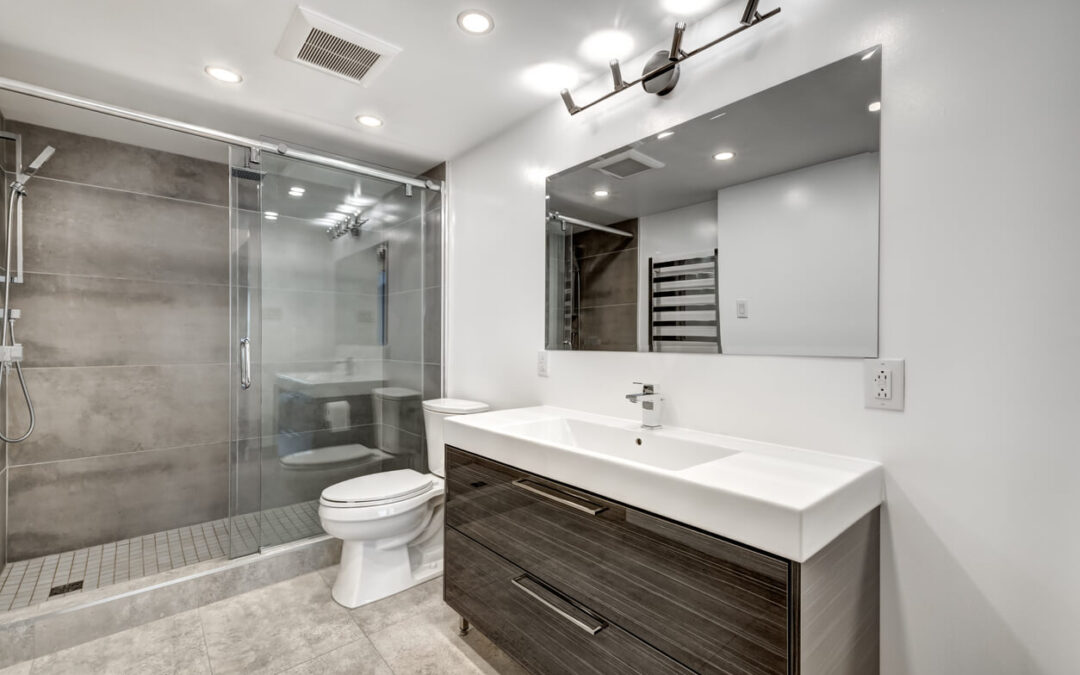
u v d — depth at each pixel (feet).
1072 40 3.13
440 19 5.24
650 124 5.74
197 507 9.14
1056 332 3.19
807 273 4.38
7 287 6.75
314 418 8.27
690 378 5.32
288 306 8.02
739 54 4.88
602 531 4.05
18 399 7.63
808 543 2.90
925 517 3.72
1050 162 3.21
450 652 5.76
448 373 9.38
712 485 3.30
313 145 8.59
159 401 8.79
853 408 4.11
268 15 5.16
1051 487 3.20
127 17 5.16
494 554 5.28
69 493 7.98
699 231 5.23
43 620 5.77
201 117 7.55
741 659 3.14
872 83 3.99
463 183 9.00
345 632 6.15
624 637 3.85
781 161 4.56
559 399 6.96
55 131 7.95
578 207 6.64
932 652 3.69
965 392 3.54
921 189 3.74
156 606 6.47
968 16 3.53
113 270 8.41
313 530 8.18
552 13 5.14
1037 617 3.26
